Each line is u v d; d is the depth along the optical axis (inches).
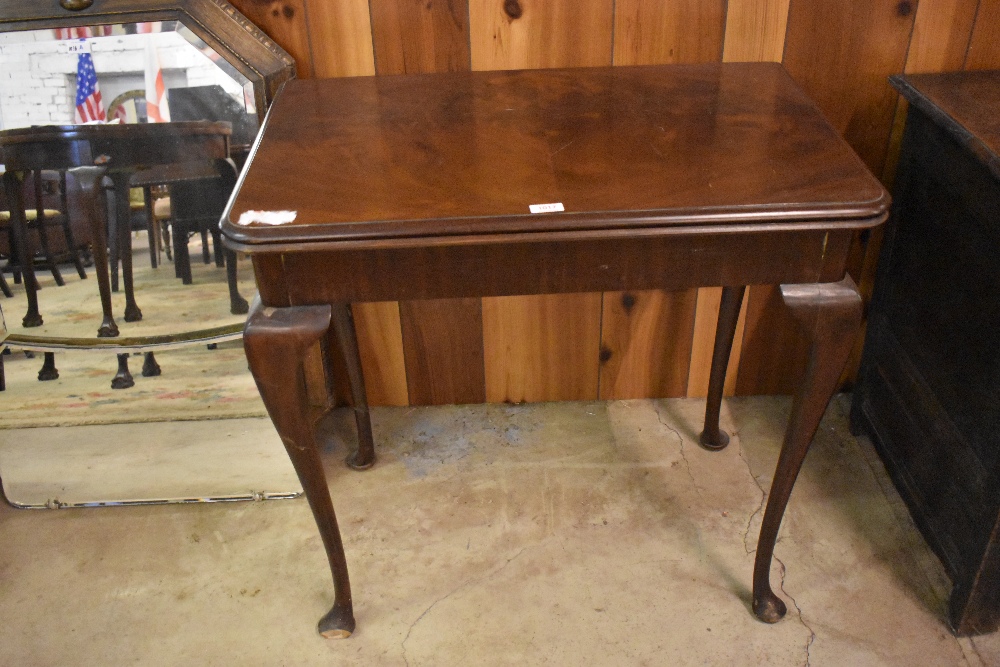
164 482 66.4
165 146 59.8
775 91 52.1
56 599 56.9
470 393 75.9
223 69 58.3
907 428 59.5
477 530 61.6
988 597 49.9
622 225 38.1
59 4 55.7
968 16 59.6
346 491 66.1
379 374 74.8
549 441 71.1
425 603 55.5
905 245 59.7
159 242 62.0
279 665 51.5
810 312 41.3
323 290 40.6
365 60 61.5
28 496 65.6
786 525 61.2
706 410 68.2
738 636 52.1
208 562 59.8
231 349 65.3
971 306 49.6
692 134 46.0
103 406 67.0
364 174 42.6
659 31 60.5
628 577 56.9
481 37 60.8
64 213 60.9
